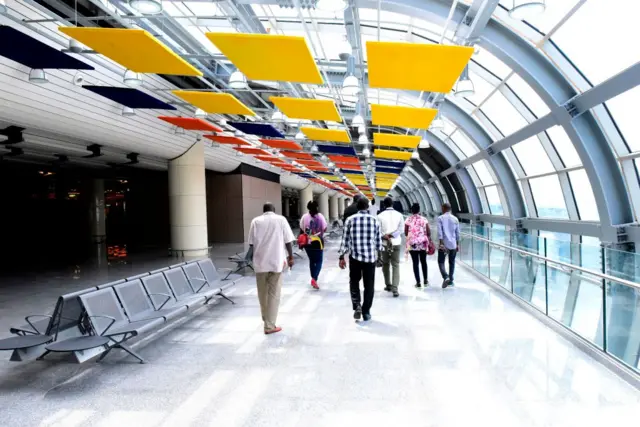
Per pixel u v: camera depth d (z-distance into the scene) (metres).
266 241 5.24
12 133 9.41
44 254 16.45
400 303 6.78
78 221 23.50
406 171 31.67
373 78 5.78
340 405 3.34
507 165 15.55
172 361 4.35
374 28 9.82
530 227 15.48
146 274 5.48
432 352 4.50
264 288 5.30
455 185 25.11
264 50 4.96
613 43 7.65
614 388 3.56
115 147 12.19
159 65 5.66
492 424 3.02
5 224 24.44
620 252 3.94
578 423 3.01
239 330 5.43
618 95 8.21
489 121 14.10
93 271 11.48
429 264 11.67
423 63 5.09
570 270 4.93
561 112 9.11
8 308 7.16
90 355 3.85
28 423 3.11
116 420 3.14
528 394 3.47
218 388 3.69
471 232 10.30
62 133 9.01
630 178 9.50
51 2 6.58
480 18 7.24
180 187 14.38
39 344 3.73
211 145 16.19
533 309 6.02
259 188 22.88
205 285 6.89
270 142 13.45
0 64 6.60
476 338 4.94
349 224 5.79
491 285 8.24
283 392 3.59
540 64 8.81
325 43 10.40
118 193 28.72
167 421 3.12
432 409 3.25
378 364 4.19
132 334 4.17
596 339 4.38
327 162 19.38
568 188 13.20
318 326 5.55
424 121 8.70
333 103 7.86
